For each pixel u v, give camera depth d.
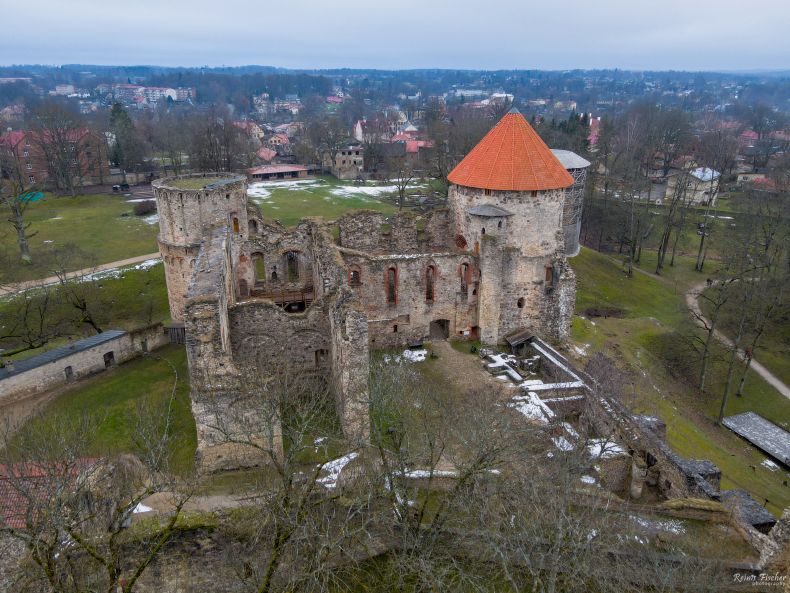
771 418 53.31
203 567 23.06
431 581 19.22
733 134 169.12
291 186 129.00
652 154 134.00
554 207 49.44
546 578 20.81
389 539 23.38
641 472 34.31
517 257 49.34
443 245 55.31
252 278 51.97
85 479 22.48
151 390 43.59
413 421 35.53
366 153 146.50
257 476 30.84
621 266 85.44
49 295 60.78
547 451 31.80
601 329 63.69
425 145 144.75
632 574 21.45
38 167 119.81
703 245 94.00
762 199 91.50
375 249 54.03
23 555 23.23
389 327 48.44
